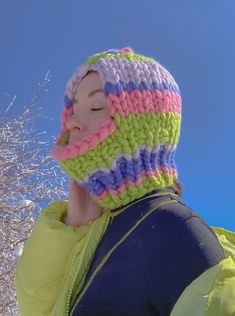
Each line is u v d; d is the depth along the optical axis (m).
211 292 1.19
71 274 1.62
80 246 1.66
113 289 1.42
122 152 1.64
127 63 1.75
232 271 1.23
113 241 1.55
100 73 1.74
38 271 1.71
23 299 1.75
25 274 1.74
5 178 7.23
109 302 1.41
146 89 1.70
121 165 1.64
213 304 1.16
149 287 1.35
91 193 1.69
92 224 1.68
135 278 1.39
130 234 1.50
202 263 1.31
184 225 1.42
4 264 7.12
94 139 1.65
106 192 1.65
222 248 1.43
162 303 1.33
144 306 1.35
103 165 1.64
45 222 1.74
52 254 1.70
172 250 1.37
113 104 1.67
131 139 1.64
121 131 1.65
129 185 1.62
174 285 1.31
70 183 1.78
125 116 1.66
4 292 7.07
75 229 1.71
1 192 7.20
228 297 1.16
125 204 1.62
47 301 1.71
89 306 1.45
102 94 1.74
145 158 1.65
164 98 1.72
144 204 1.57
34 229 1.79
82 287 1.56
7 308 7.11
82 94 1.79
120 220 1.59
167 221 1.44
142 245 1.43
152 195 1.60
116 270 1.45
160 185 1.63
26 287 1.73
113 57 1.78
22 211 7.34
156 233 1.43
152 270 1.37
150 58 1.86
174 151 1.76
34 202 7.22
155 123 1.69
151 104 1.69
